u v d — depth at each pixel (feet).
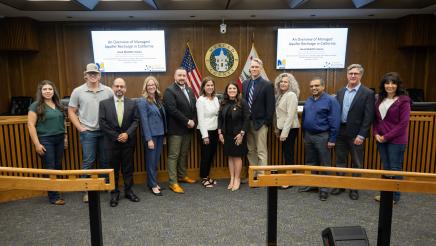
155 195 10.96
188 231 8.27
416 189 5.85
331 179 5.98
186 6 18.45
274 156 12.87
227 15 20.38
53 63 21.75
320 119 10.47
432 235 8.08
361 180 5.94
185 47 22.09
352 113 10.18
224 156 13.04
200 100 11.31
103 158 10.46
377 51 22.61
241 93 11.75
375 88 22.95
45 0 17.76
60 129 10.06
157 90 10.83
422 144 11.84
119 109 10.01
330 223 8.76
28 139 10.91
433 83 22.29
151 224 8.69
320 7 18.72
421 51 22.63
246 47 22.29
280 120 11.28
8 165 10.53
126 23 21.58
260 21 21.95
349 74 10.23
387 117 9.69
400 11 19.95
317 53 22.00
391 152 9.66
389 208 6.05
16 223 8.89
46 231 8.39
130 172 10.42
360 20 22.07
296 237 7.98
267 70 22.56
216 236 8.00
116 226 8.57
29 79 21.68
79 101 10.16
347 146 10.70
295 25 22.09
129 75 22.03
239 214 9.33
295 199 10.58
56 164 10.21
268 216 6.12
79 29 21.52
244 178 12.87
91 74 10.01
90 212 5.91
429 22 20.72
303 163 12.87
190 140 11.98
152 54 21.63
